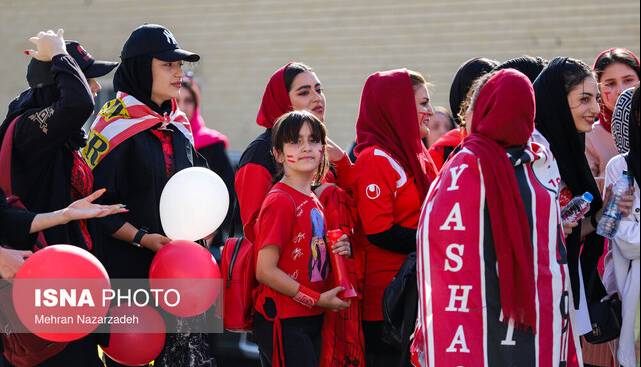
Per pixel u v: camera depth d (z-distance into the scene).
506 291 8.11
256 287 9.38
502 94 8.37
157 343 9.37
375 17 24.56
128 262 9.71
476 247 8.20
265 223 9.02
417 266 8.49
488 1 23.97
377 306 9.77
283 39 25.06
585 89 9.39
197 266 9.12
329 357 9.34
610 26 23.47
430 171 10.09
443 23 24.20
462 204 8.23
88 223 9.39
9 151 8.78
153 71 9.91
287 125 9.12
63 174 9.01
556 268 8.38
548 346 8.28
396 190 9.65
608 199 9.49
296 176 9.23
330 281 9.34
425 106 10.09
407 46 24.41
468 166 8.30
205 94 25.52
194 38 25.58
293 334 9.07
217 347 13.89
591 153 11.05
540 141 9.33
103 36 26.02
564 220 9.10
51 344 8.48
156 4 25.78
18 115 8.94
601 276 9.99
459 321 8.20
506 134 8.36
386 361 9.95
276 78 10.34
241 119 25.34
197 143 14.99
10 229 8.38
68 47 9.49
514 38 23.88
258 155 9.88
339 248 9.12
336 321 9.39
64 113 8.60
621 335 9.58
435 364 8.26
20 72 26.48
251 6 25.27
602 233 9.44
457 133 10.90
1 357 8.81
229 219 14.03
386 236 9.55
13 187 8.80
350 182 9.88
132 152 9.75
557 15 23.66
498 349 8.20
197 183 9.33
